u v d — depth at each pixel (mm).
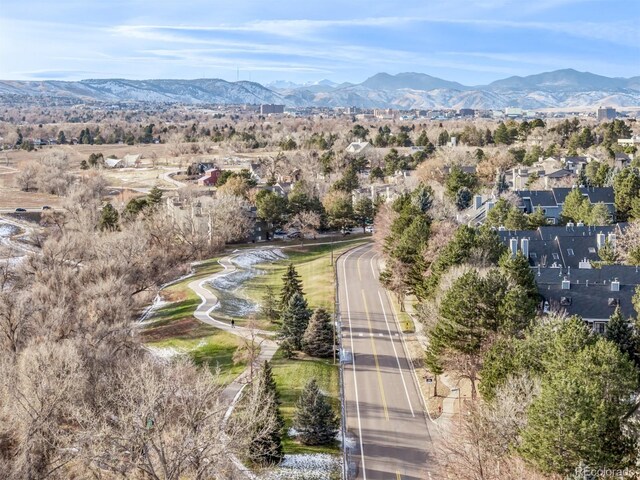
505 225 147875
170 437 59562
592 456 54312
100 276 121562
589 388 56750
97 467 60875
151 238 166125
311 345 105062
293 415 86688
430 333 90625
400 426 84062
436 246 115875
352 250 178625
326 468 73750
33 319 96375
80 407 64688
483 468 59156
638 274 106438
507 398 62250
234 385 92062
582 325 70188
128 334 96375
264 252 180250
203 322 123375
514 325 80312
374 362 104125
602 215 148500
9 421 66250
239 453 63688
